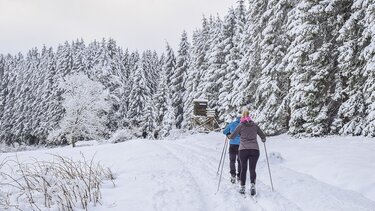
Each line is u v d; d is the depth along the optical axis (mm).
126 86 60750
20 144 69562
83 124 44781
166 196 7012
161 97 48125
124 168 10250
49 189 6340
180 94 52656
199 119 34312
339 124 16922
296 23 18516
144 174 9172
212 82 37938
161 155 13047
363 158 10469
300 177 9164
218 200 7016
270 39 21984
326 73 17047
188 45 54562
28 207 5770
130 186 7840
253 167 7582
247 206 6699
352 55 15891
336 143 14414
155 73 76875
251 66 24625
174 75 54062
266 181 8828
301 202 6934
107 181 8336
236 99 26625
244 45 30625
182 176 9047
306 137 17766
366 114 15859
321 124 17469
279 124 21078
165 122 43781
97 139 47688
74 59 62781
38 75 71188
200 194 7336
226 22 37156
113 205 6309
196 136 24219
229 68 34375
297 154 12539
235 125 8891
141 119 51094
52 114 56000
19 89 76188
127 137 44031
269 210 6465
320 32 17594
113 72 64312
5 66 86125
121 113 58188
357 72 15828
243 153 7676
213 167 10734
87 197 6348
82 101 45031
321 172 9703
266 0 24188
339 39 16203
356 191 7922
